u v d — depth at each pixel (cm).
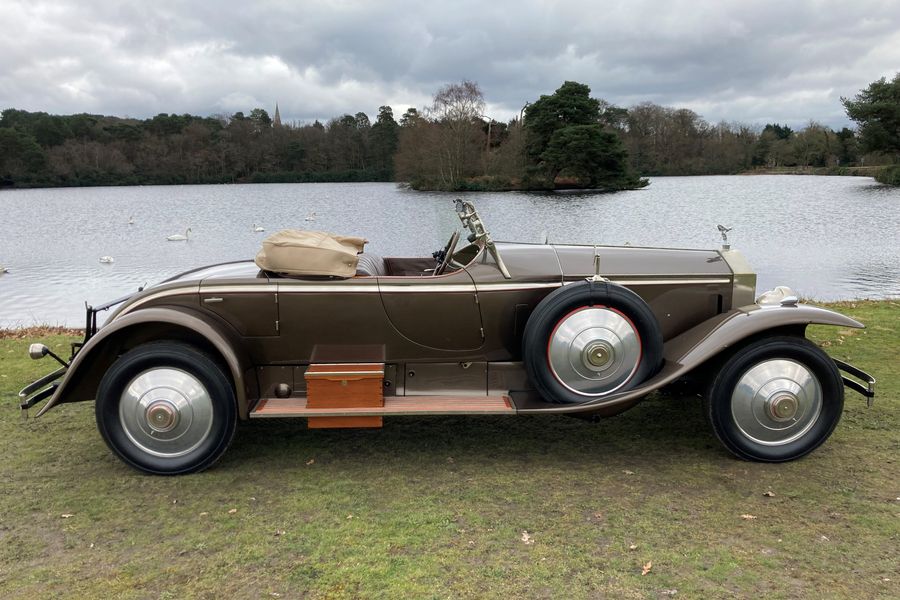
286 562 310
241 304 421
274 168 12044
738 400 407
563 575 295
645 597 279
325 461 434
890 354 666
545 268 442
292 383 443
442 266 492
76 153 11519
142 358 393
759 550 314
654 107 10906
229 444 409
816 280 1634
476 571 299
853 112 7038
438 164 7700
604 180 7381
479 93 7600
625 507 360
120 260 2270
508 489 386
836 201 4788
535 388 423
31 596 287
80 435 482
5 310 1391
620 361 412
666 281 454
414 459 436
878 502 360
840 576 292
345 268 424
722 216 3800
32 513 363
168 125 12525
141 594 288
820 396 408
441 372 448
